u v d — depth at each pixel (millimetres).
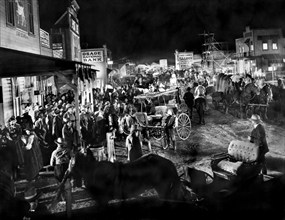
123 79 57031
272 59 51938
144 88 36031
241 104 23344
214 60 58562
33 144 10133
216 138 17438
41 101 24625
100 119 16844
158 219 7879
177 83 38406
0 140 11555
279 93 25062
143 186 7816
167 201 7621
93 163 8008
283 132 17734
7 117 17672
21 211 6398
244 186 7887
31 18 22672
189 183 8227
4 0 17469
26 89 20781
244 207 7383
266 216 7238
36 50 23266
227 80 28531
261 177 8453
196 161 13352
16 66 11977
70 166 8164
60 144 9852
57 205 9648
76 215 8773
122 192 7770
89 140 16375
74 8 36750
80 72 14297
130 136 11672
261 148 8719
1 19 16922
